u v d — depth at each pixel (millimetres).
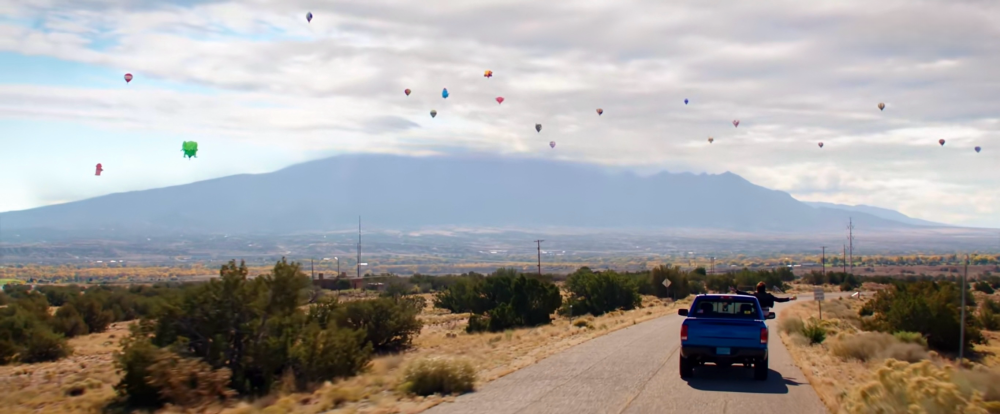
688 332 16500
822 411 12688
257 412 14648
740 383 15914
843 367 20078
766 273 97688
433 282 104562
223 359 19094
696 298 18266
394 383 16375
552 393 14492
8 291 73750
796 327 30391
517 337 32094
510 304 43500
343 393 15273
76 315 43625
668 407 12992
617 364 19062
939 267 165750
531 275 72062
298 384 18969
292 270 21297
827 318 42688
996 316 42500
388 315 30438
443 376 15250
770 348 24281
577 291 58156
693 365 16688
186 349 19031
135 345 17312
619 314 49500
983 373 16109
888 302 39156
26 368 27078
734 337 16281
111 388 20188
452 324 47719
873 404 11453
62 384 21875
